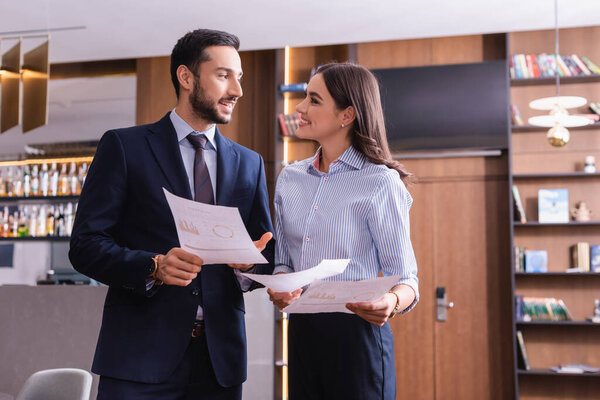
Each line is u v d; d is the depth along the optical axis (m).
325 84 1.81
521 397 5.68
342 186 1.78
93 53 6.43
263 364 4.56
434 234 5.96
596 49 5.88
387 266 1.73
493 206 5.89
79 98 7.94
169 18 5.54
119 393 1.72
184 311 1.79
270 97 6.43
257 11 5.38
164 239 1.80
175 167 1.87
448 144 5.84
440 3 5.21
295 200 1.84
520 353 5.55
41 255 7.61
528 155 5.89
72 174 6.80
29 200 6.82
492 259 5.84
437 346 5.84
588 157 5.62
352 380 1.63
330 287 1.42
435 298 5.88
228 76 1.89
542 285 5.76
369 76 1.84
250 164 2.03
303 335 1.70
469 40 6.12
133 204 1.83
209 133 1.96
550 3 5.18
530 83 5.89
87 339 3.84
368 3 5.22
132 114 8.49
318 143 2.03
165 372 1.74
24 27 5.74
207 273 1.85
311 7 5.30
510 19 5.52
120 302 1.80
